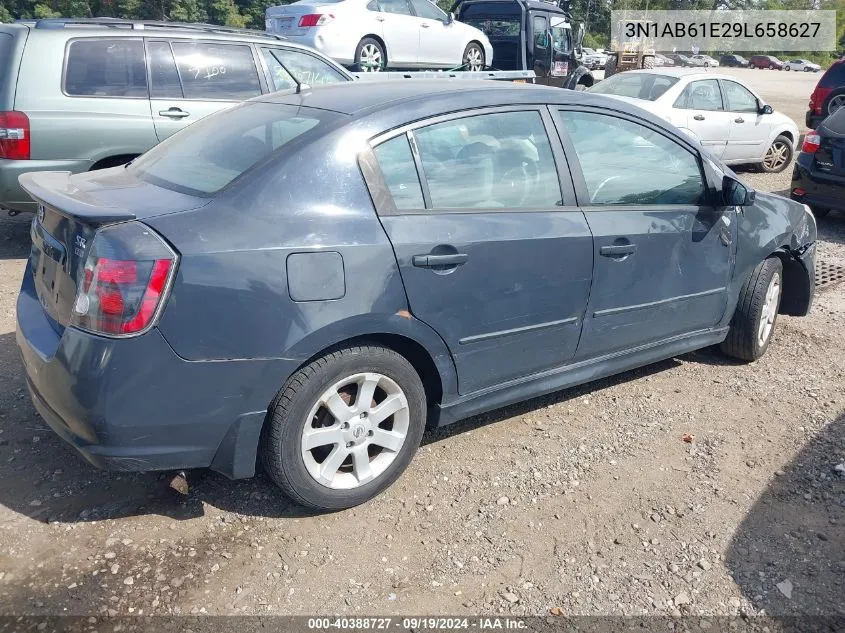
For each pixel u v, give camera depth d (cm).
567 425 403
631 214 390
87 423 268
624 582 288
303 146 303
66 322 284
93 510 315
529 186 358
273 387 287
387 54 1145
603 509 331
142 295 262
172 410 273
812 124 1469
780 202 498
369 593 278
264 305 279
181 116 663
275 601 272
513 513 326
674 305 419
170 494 328
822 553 305
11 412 388
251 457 293
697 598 281
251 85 706
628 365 414
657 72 1148
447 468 357
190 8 4812
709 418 416
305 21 1073
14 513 311
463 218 330
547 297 357
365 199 306
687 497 342
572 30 1599
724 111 1148
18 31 607
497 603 276
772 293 486
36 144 603
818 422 414
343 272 293
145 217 279
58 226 298
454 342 332
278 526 311
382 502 330
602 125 391
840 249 796
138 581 277
